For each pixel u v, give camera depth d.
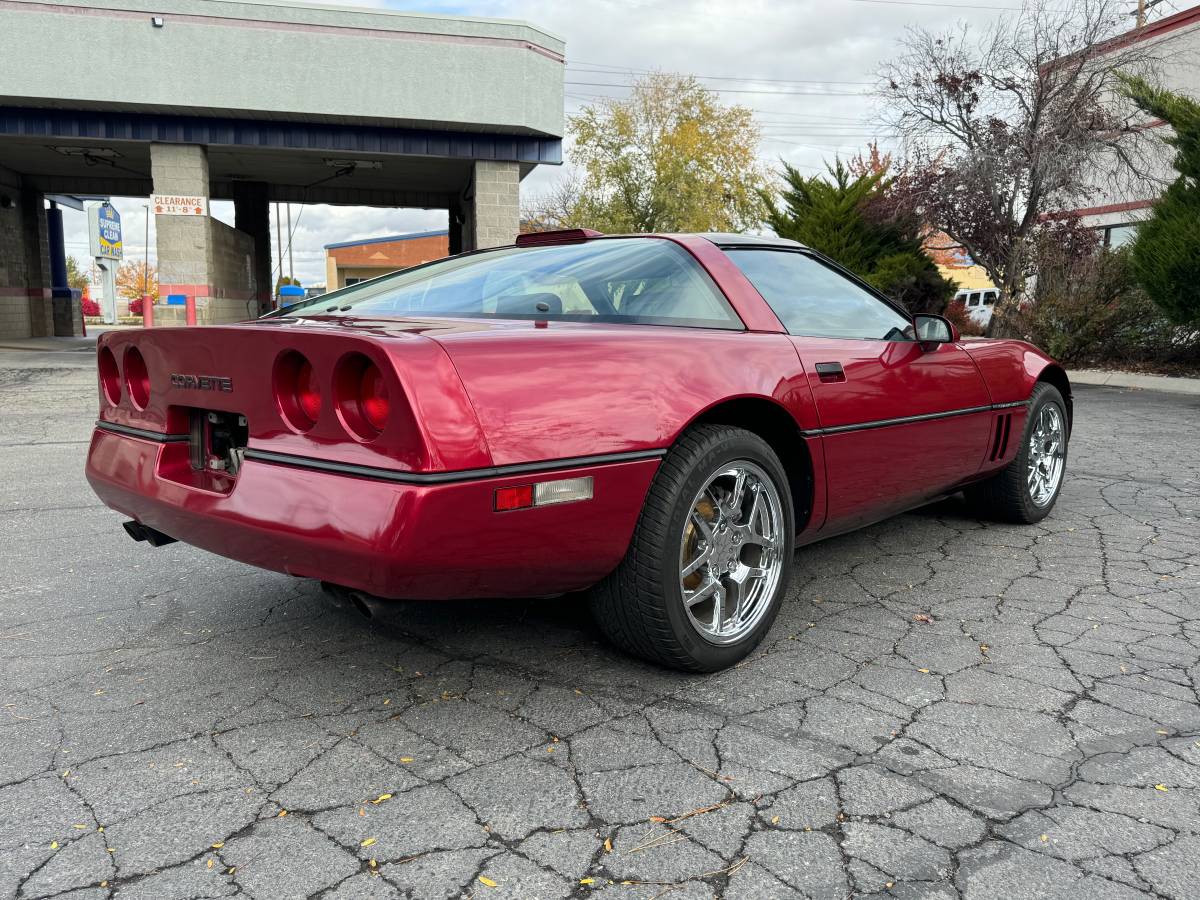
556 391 2.12
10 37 13.67
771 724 2.25
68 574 3.49
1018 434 3.98
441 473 1.89
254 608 3.12
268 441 2.14
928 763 2.06
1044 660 2.67
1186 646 2.79
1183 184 11.83
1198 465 5.95
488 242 16.62
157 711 2.32
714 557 2.53
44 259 23.73
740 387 2.51
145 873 1.66
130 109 14.62
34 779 1.98
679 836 1.78
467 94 15.41
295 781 1.98
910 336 3.50
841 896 1.60
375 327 2.22
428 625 2.95
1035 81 15.20
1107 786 1.96
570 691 2.45
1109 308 13.70
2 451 6.27
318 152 15.82
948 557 3.76
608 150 39.81
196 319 15.63
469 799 1.91
